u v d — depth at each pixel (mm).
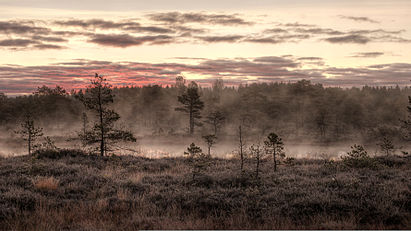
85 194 10211
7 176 12242
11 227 7211
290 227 7320
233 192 10188
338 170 13805
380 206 8141
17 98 75688
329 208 8398
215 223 7754
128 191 10438
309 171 13672
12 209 8242
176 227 7336
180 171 14906
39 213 8070
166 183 11984
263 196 9578
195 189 10695
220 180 11984
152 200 9680
